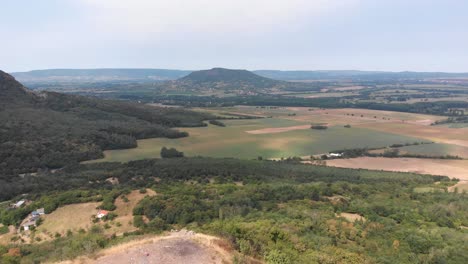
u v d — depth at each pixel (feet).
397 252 126.52
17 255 140.05
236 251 105.70
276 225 139.64
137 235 134.72
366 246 131.85
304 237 129.39
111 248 111.14
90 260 104.27
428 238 137.90
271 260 99.91
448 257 121.49
